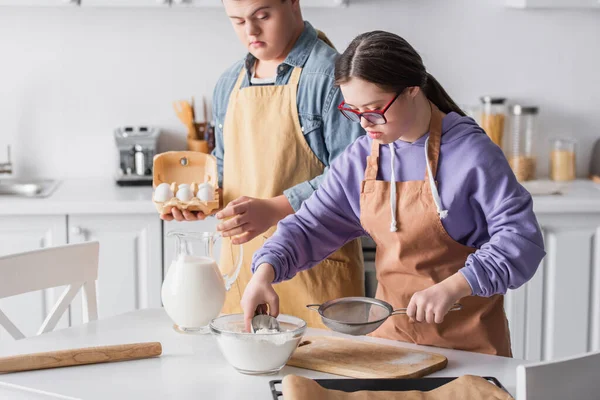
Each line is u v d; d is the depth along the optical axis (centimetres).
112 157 364
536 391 119
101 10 354
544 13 363
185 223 315
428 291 153
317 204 187
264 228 203
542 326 323
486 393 133
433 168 174
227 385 144
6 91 356
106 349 156
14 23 352
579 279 321
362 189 181
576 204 315
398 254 178
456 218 173
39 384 145
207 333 173
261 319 158
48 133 360
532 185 328
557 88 368
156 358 158
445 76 365
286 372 151
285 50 223
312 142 222
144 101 361
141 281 317
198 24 357
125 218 313
